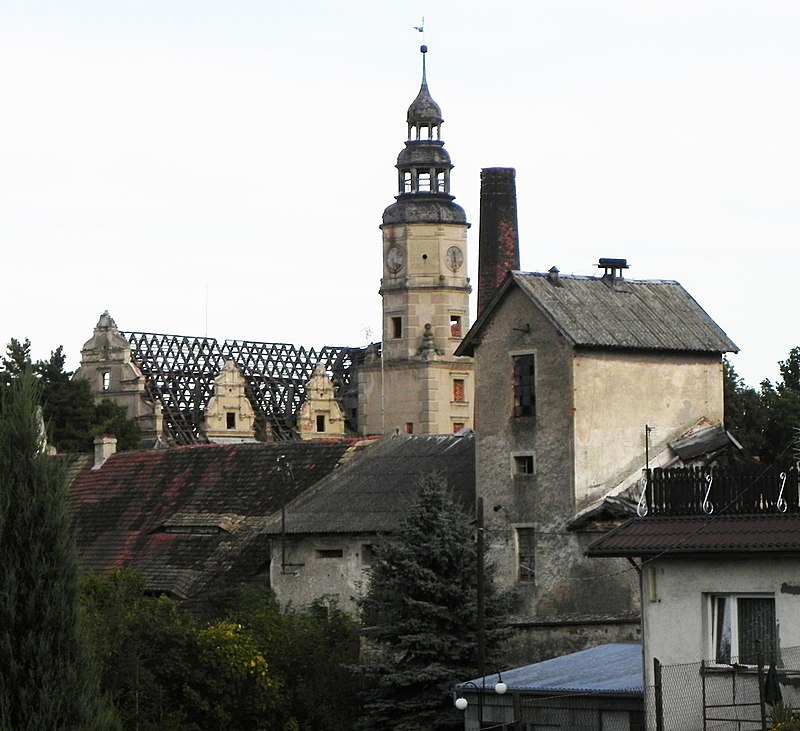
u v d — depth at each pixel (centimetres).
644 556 4553
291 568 8631
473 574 7075
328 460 9656
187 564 9344
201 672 7275
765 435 11656
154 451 10700
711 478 4672
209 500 9856
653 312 8406
